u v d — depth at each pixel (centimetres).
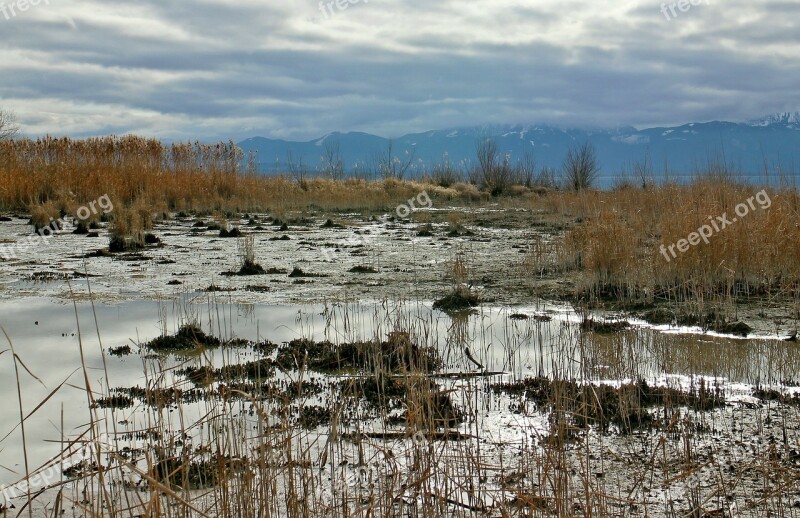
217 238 1875
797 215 1209
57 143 2766
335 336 870
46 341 845
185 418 600
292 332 894
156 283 1229
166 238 1870
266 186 3012
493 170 3809
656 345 830
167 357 782
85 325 927
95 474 497
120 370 734
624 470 509
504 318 979
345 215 2581
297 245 1744
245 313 1005
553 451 489
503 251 1614
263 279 1271
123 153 2850
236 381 689
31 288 1180
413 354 757
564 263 1331
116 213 2062
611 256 1146
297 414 609
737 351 806
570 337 848
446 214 2592
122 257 1527
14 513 448
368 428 580
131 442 552
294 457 514
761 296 1070
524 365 755
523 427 584
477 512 455
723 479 486
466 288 1091
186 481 425
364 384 682
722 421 595
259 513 414
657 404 638
